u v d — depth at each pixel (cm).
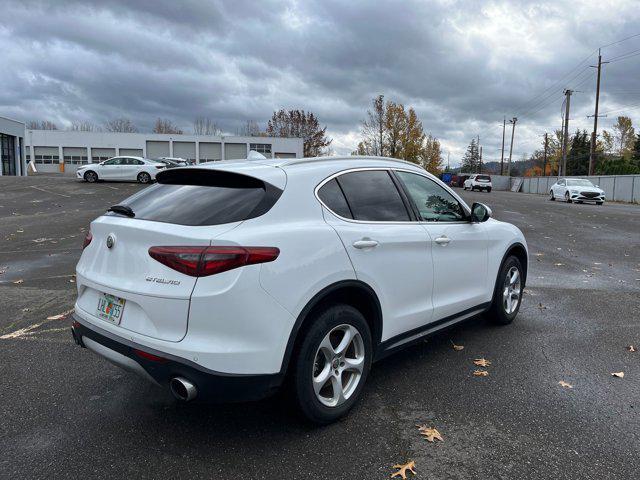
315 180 325
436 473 271
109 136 6981
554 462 281
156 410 341
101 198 2127
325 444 298
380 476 268
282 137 7625
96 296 317
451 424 322
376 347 353
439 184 439
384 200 370
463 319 450
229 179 315
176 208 299
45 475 267
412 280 373
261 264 271
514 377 396
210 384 262
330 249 306
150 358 270
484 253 470
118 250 299
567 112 4997
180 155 7131
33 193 2286
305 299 290
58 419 328
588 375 401
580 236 1315
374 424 322
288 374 297
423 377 395
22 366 415
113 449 292
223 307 261
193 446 295
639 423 325
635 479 265
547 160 8719
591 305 616
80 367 414
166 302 267
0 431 312
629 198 3731
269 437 305
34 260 884
